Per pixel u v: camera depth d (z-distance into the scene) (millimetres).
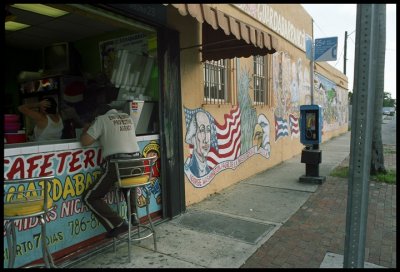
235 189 6645
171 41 4906
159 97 4785
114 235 3621
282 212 5246
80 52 6312
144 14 4352
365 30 2217
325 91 16625
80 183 3729
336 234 4375
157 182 4820
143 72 4984
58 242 3535
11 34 5965
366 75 2227
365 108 2242
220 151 6488
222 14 4027
